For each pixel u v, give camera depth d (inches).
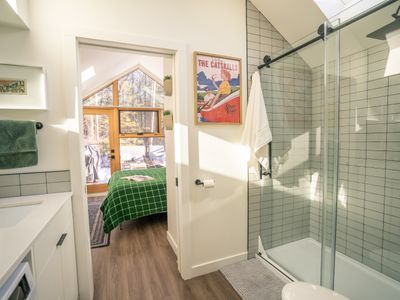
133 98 189.9
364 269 71.1
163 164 201.2
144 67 181.0
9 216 48.8
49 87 55.4
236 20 74.8
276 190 85.9
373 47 67.4
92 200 167.2
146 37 62.0
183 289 68.5
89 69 143.3
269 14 77.7
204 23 70.0
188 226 71.7
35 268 33.6
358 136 73.7
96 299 64.4
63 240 47.8
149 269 79.0
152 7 63.0
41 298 35.9
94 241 101.2
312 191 91.4
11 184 54.7
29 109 53.4
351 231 75.7
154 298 64.7
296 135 87.6
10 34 52.0
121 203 106.2
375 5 56.4
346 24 62.6
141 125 195.3
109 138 185.6
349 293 64.3
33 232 34.5
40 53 54.2
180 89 67.2
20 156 52.0
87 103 178.4
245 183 80.4
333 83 72.5
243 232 81.7
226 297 65.2
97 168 184.2
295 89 85.1
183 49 66.7
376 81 67.8
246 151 78.7
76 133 57.2
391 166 66.0
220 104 73.5
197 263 75.0
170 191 92.7
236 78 75.4
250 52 77.7
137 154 195.0
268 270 76.9
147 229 113.7
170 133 87.0
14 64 52.1
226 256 79.5
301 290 44.5
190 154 71.1
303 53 80.2
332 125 73.5
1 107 50.9
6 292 24.1
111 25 58.9
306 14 71.2
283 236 88.4
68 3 55.4
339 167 79.0
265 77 79.2
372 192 70.6
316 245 89.3
